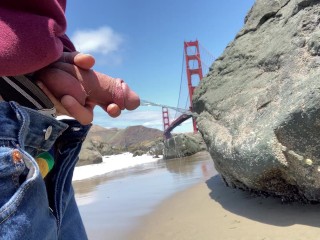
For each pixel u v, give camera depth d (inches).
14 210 29.8
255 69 222.8
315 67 163.8
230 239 157.6
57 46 35.9
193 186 311.3
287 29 206.7
